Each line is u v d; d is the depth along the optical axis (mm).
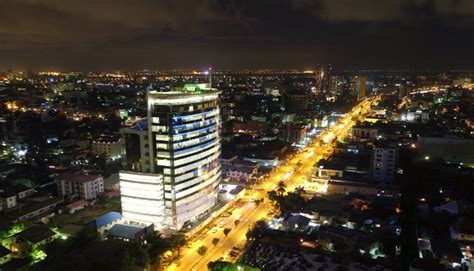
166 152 192000
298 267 160875
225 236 194750
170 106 188250
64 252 165375
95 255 158000
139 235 182250
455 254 161875
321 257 168250
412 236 192375
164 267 165750
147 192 195250
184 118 194625
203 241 190250
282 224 197500
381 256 172750
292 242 182625
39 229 181750
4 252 167750
